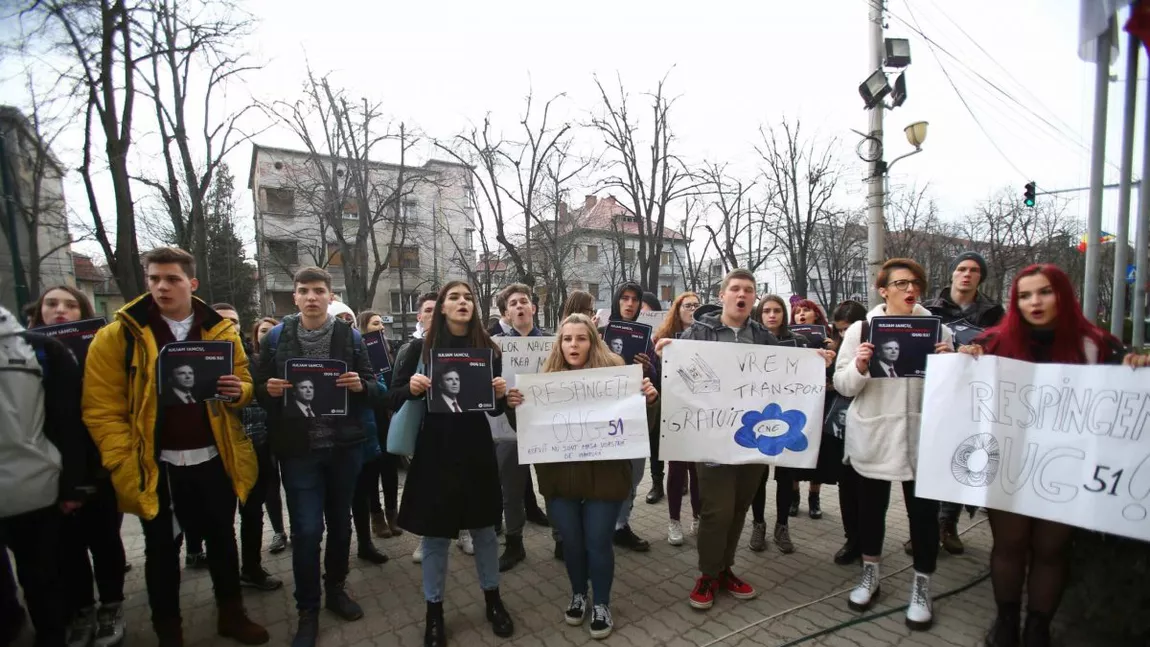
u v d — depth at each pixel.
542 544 4.46
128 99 11.48
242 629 3.09
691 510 5.24
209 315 3.05
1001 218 31.73
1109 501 2.36
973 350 2.76
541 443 3.08
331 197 21.84
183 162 14.69
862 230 31.62
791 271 32.69
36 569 2.71
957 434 2.73
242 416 3.54
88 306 3.76
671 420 3.33
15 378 2.53
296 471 3.08
